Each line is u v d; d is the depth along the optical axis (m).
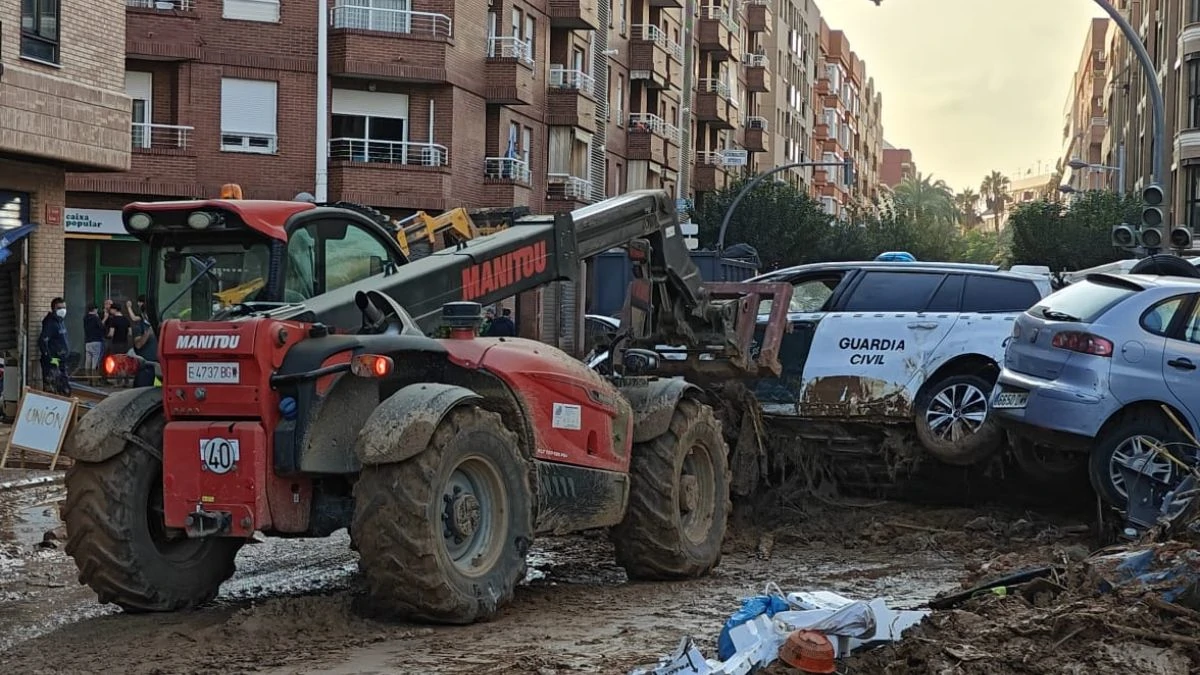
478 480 7.67
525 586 9.02
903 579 9.40
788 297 11.59
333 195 36.66
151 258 8.27
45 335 22.16
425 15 37.78
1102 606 6.23
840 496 12.64
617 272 33.06
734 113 71.50
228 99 35.69
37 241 23.09
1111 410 10.39
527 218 9.80
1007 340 11.71
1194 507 7.63
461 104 39.16
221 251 8.13
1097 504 11.19
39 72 21.84
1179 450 10.23
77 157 22.62
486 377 8.07
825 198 108.94
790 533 11.35
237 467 7.26
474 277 8.84
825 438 12.34
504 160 41.50
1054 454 11.27
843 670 5.75
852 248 67.19
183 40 35.06
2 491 14.02
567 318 42.09
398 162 38.03
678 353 11.55
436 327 8.52
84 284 34.62
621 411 8.91
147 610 7.88
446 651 6.86
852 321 12.26
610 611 8.06
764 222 58.84
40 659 6.79
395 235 9.09
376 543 7.17
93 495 7.68
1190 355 10.41
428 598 7.23
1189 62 51.41
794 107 96.19
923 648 5.85
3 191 22.45
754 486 11.92
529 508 7.84
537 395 8.22
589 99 46.94
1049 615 6.12
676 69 61.84
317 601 7.90
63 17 22.44
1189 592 6.38
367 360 7.25
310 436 7.32
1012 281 12.16
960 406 11.84
